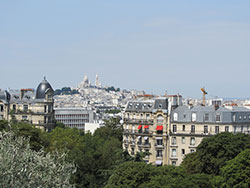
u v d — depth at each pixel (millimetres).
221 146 169500
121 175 137625
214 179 145125
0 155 82438
